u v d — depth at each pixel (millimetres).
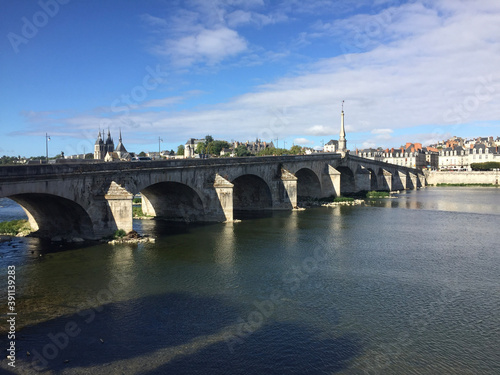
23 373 17844
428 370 18250
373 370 18266
